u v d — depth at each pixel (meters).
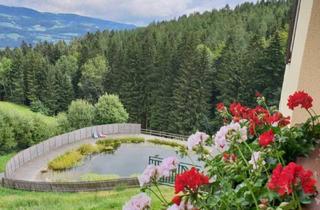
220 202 1.50
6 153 21.02
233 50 27.19
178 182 1.42
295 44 3.43
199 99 27.61
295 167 1.22
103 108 26.67
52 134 23.44
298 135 2.09
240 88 25.44
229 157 1.91
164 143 18.52
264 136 1.92
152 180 1.68
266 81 24.53
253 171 1.60
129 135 20.33
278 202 1.43
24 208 7.23
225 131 2.03
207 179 1.47
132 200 1.53
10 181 10.21
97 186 9.56
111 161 14.79
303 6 3.14
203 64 27.70
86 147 16.80
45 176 12.46
